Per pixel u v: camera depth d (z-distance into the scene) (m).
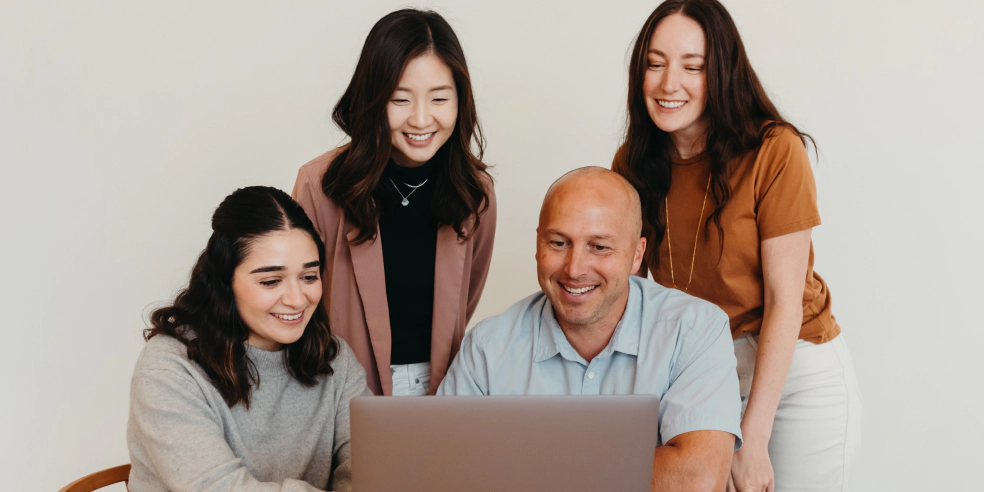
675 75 1.72
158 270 2.84
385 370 1.97
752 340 1.83
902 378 2.89
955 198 2.82
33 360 2.82
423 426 1.16
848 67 2.83
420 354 2.02
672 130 1.76
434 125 1.78
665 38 1.72
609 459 1.17
